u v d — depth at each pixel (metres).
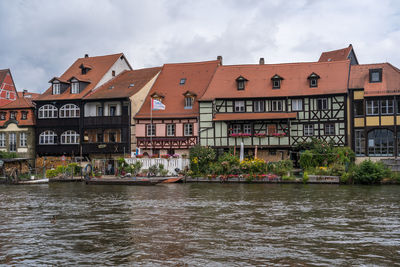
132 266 11.74
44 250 13.34
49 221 17.81
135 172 38.25
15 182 36.59
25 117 48.16
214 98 41.19
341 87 38.50
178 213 19.47
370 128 37.12
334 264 11.79
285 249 13.20
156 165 38.12
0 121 49.03
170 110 43.38
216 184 33.75
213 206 21.50
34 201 24.11
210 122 41.25
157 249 13.29
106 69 49.22
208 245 13.70
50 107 46.38
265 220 17.62
